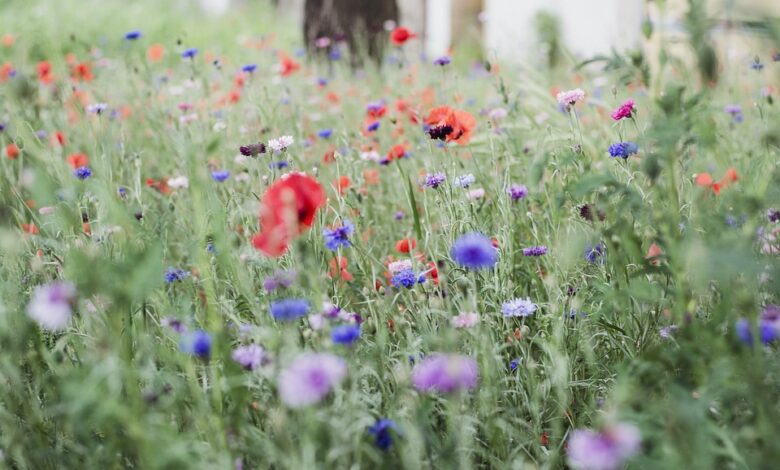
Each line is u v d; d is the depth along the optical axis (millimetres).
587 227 2232
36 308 1443
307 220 1696
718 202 2207
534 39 7902
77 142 3436
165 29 9297
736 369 1502
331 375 1335
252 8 13023
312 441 1418
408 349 1834
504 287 2137
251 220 2426
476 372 1682
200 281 2260
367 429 1583
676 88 1662
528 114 3301
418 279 2084
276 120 3762
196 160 1821
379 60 6984
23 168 3234
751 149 3025
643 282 1735
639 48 1949
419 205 3168
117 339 1463
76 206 2256
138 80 4773
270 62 5652
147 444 1376
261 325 1801
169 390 1653
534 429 1779
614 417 1385
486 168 3107
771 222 2332
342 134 3619
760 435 1440
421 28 10273
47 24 8586
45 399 1920
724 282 1584
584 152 2562
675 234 1732
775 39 1537
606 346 2117
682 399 1397
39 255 2217
